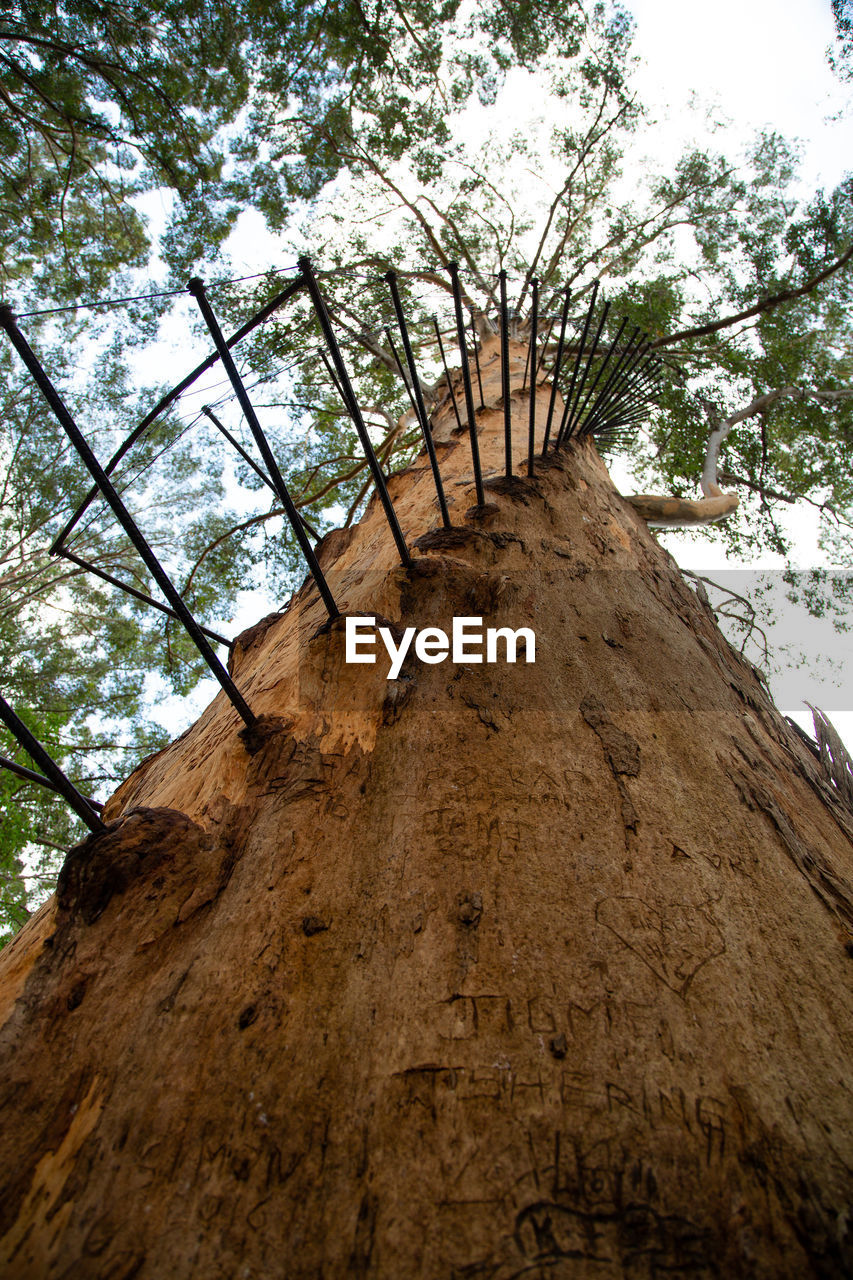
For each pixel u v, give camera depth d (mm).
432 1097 1308
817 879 1987
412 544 3236
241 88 10430
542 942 1586
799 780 2686
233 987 1545
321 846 1881
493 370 7145
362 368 12023
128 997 1602
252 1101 1329
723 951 1610
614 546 3896
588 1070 1335
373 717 2311
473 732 2213
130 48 9648
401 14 10281
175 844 1952
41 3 9133
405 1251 1100
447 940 1600
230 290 11125
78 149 11336
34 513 14719
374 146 11656
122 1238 1150
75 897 1864
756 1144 1228
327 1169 1221
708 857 1885
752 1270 1060
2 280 12586
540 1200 1147
